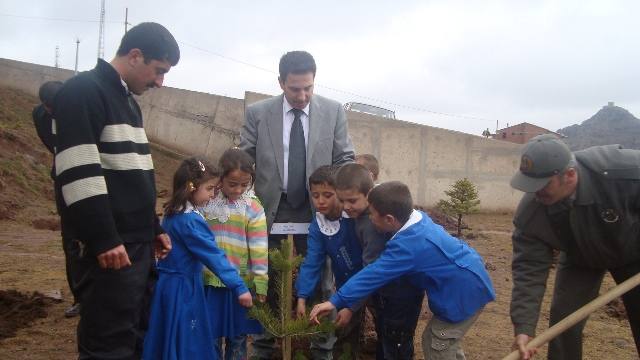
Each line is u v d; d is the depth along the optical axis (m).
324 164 4.79
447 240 3.68
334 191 4.05
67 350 4.90
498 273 8.81
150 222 3.38
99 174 3.05
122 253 3.09
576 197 3.46
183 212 3.87
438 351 3.73
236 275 3.85
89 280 3.24
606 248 3.66
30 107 23.00
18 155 15.23
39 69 25.30
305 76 4.44
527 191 3.31
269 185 4.73
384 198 3.53
